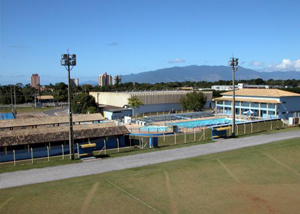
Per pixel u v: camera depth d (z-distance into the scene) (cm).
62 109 11638
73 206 1833
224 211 1795
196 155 3014
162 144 3906
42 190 2064
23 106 13300
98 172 2492
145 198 1955
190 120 6681
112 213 1747
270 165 2683
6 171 2569
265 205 1889
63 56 2867
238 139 3881
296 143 3459
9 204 1853
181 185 2188
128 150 3506
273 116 6750
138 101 8225
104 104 10175
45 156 3497
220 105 8650
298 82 19500
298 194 2069
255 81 19525
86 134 3753
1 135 3512
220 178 2344
